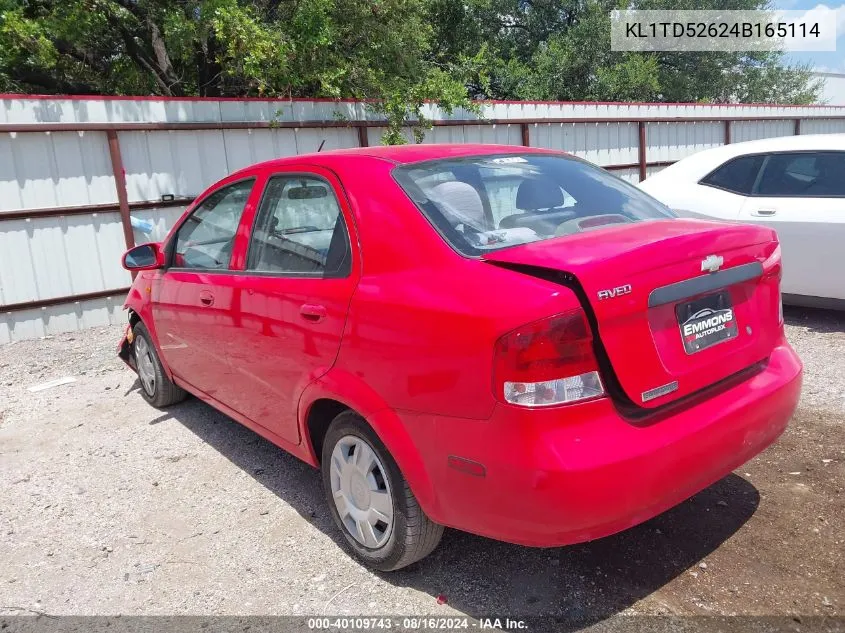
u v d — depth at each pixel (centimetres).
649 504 229
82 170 767
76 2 1129
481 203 283
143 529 339
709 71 2655
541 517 217
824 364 505
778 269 290
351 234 286
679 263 240
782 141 626
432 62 1532
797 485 338
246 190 368
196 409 502
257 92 1252
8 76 1363
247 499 363
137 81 1557
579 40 2314
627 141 1430
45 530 343
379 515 277
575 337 216
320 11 1008
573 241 248
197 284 390
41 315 766
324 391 285
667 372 235
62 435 468
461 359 228
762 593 261
